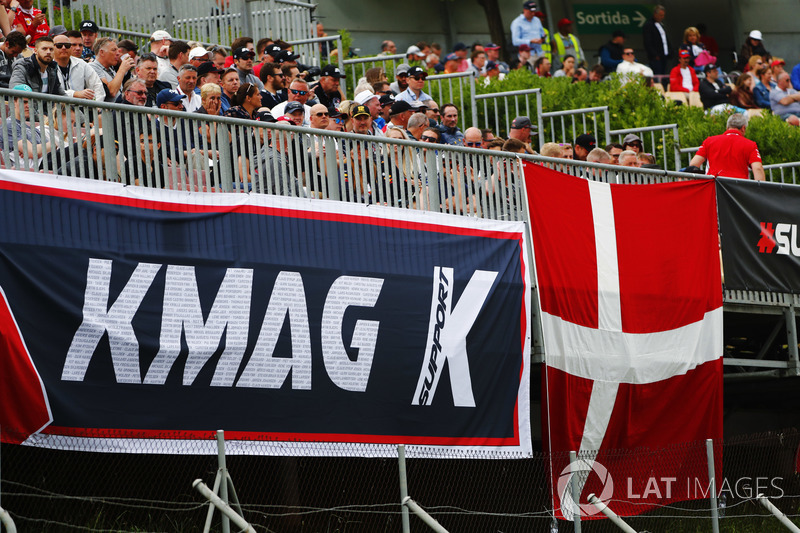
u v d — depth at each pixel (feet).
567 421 102.06
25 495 82.28
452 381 95.45
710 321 112.78
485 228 99.86
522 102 169.17
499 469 115.44
